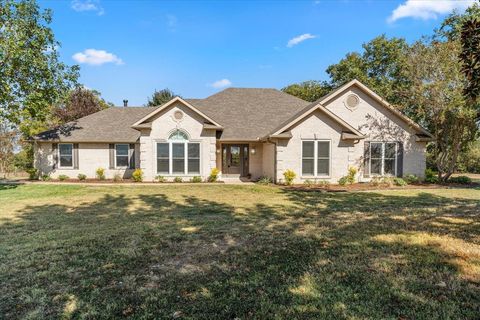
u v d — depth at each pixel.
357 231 6.74
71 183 17.33
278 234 6.58
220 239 6.25
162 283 4.19
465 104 15.54
